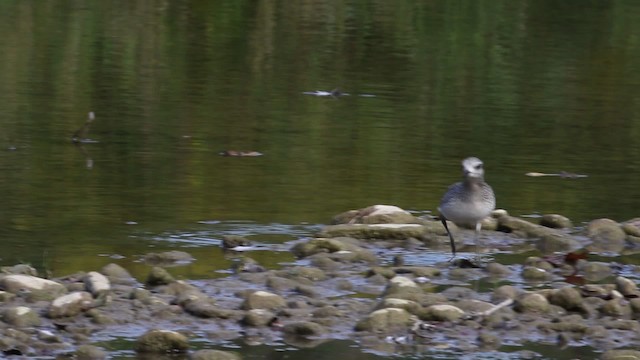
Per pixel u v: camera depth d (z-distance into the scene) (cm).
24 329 1013
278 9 3506
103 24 3117
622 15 3575
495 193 1617
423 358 988
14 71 2459
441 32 3225
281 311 1080
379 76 2589
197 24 3212
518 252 1359
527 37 3194
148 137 1894
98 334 1020
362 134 1980
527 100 2380
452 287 1180
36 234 1328
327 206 1502
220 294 1140
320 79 2528
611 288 1172
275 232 1377
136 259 1248
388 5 3634
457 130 2047
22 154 1736
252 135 1939
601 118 2214
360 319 1070
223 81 2459
